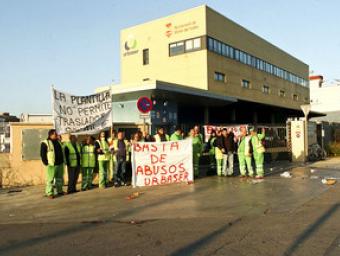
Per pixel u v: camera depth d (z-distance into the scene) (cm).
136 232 707
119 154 1268
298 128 2067
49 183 1086
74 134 1254
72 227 762
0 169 1280
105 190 1200
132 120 2094
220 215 822
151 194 1105
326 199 973
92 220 812
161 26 3347
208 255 563
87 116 1295
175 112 2264
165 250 593
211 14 3133
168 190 1168
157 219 805
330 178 1342
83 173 1217
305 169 1662
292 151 2089
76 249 614
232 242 624
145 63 3491
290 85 4866
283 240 627
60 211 910
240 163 1443
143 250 597
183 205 935
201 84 3048
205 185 1245
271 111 3703
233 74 3425
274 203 934
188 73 3136
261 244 609
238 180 1346
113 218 824
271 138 2212
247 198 1003
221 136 1471
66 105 1238
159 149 1290
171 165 1307
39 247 632
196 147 1451
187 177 1323
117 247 617
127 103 2122
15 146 1302
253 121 3575
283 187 1171
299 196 1020
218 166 1477
